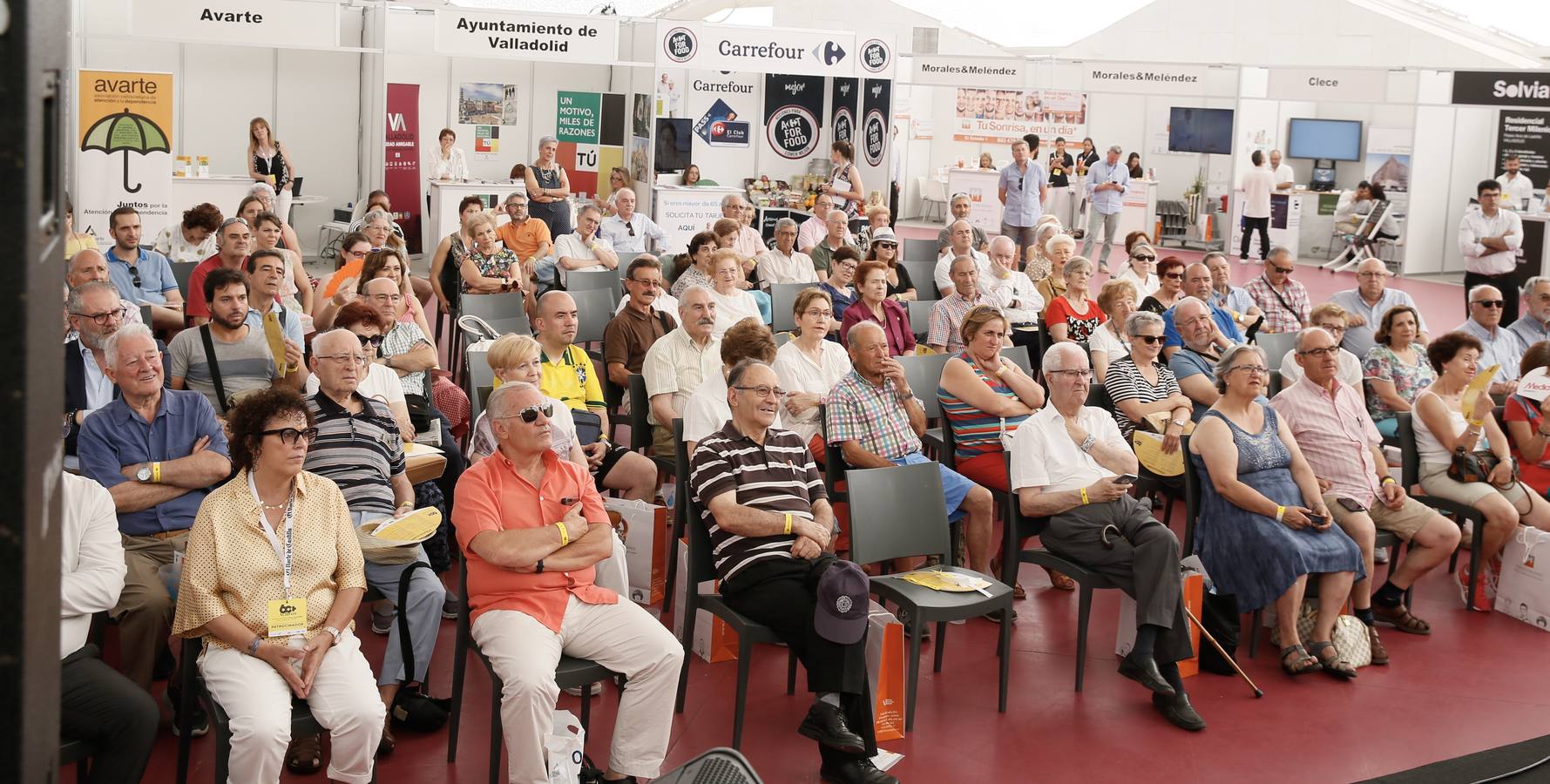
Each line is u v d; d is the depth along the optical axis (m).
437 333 9.15
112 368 3.79
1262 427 5.07
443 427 5.46
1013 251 8.91
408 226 14.80
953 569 4.50
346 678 3.27
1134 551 4.45
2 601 0.62
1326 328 6.58
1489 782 3.96
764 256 9.39
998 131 22.09
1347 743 4.22
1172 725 4.30
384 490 4.18
